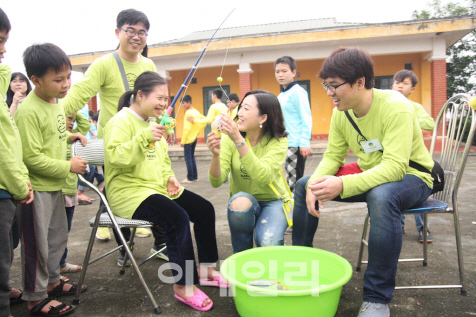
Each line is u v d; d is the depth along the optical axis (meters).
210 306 1.88
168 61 11.92
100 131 2.63
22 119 1.81
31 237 1.83
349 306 1.87
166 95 2.09
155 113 2.07
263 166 2.06
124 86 2.59
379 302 1.66
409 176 1.87
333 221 3.45
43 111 1.88
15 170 1.59
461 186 4.93
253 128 2.18
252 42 10.69
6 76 1.88
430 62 10.72
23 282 1.83
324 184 1.74
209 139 2.06
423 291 2.01
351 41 10.52
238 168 2.27
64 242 2.08
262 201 2.32
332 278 1.84
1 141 1.55
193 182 6.23
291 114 3.33
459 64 14.02
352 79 1.74
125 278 2.30
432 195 2.42
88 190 5.92
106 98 2.62
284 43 10.52
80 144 2.11
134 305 1.94
